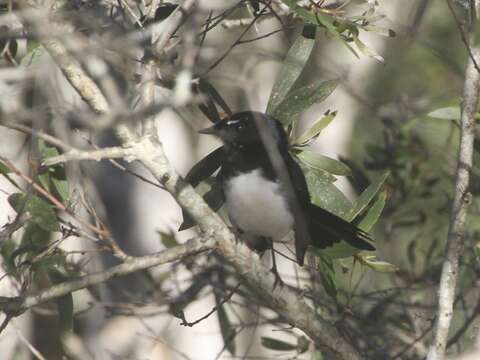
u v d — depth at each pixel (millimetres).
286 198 10609
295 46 10453
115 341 14133
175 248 8742
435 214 14969
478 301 12016
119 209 16391
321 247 10516
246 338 17328
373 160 14711
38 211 9219
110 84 8180
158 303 11844
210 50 9133
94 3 9531
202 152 18297
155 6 9375
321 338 9523
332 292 10750
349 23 10102
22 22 8242
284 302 9273
